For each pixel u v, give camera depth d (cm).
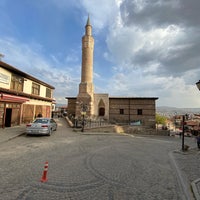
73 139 1211
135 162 681
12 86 1545
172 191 417
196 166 642
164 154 878
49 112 2511
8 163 589
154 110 2725
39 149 828
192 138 2208
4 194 369
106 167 596
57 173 515
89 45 3006
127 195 388
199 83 702
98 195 382
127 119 2792
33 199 353
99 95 2914
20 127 1527
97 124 2172
